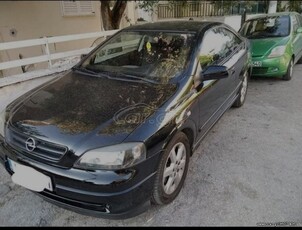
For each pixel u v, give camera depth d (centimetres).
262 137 350
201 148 327
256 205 235
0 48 394
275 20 615
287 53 545
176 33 302
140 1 791
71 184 189
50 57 465
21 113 229
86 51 518
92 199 188
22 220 225
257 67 539
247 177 271
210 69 271
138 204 199
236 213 227
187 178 271
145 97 233
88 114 213
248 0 997
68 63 495
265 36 585
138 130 196
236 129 373
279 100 474
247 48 438
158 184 212
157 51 294
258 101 472
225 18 1122
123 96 237
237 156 309
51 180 194
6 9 607
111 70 289
